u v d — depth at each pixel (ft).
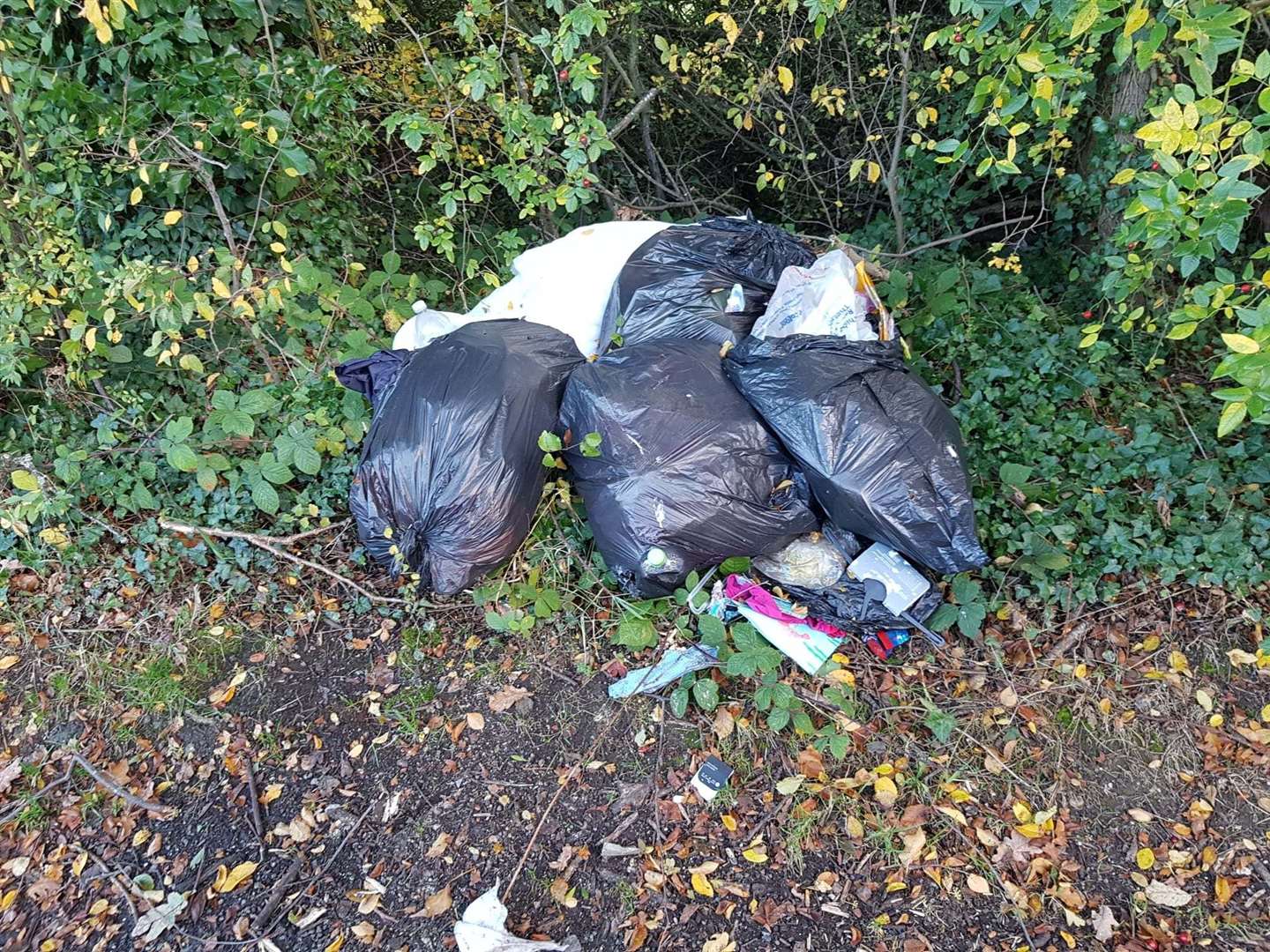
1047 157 12.94
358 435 9.23
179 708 7.85
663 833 6.84
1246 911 6.35
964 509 7.57
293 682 8.07
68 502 8.75
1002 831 6.81
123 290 8.36
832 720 7.50
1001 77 9.41
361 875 6.69
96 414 9.98
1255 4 6.19
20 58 9.38
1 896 6.59
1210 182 5.31
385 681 8.07
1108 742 7.44
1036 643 8.16
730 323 9.25
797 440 7.74
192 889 6.63
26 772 7.38
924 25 13.61
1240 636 8.17
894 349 8.46
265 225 8.95
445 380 8.22
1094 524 8.74
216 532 8.65
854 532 7.94
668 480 7.58
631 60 14.73
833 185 15.44
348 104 11.89
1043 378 10.53
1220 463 9.49
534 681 7.98
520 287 10.50
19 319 8.80
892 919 6.28
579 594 8.52
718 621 7.50
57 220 9.52
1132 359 11.19
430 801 7.16
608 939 6.23
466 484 7.77
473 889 6.57
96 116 9.88
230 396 8.77
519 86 11.57
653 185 17.08
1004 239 13.03
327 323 10.13
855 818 6.82
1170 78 10.53
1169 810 7.00
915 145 9.77
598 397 7.98
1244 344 4.45
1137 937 6.20
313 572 8.87
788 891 6.45
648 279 9.60
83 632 8.38
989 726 7.52
